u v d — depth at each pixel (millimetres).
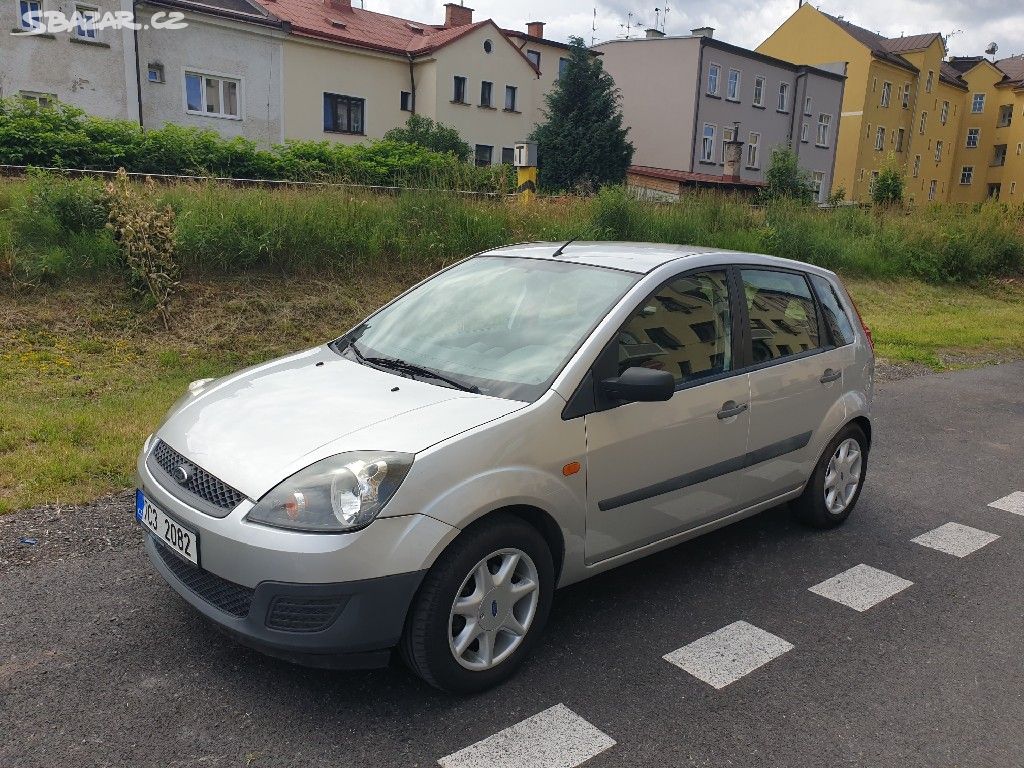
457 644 2941
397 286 10758
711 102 43625
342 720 2855
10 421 5488
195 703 2902
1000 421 7801
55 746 2643
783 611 3869
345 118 32594
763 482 4277
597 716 2971
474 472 2906
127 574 3791
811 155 50688
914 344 11992
